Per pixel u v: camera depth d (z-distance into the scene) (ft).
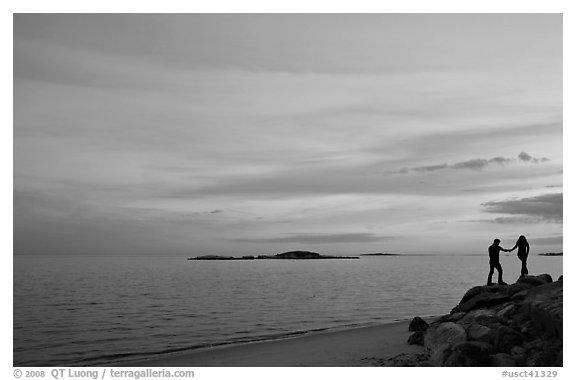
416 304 126.00
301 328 86.48
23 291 174.09
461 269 401.29
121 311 116.78
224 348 63.93
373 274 316.40
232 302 136.36
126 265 506.89
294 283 224.74
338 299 141.79
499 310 52.11
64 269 377.91
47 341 77.00
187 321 98.94
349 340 59.11
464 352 37.42
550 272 264.72
